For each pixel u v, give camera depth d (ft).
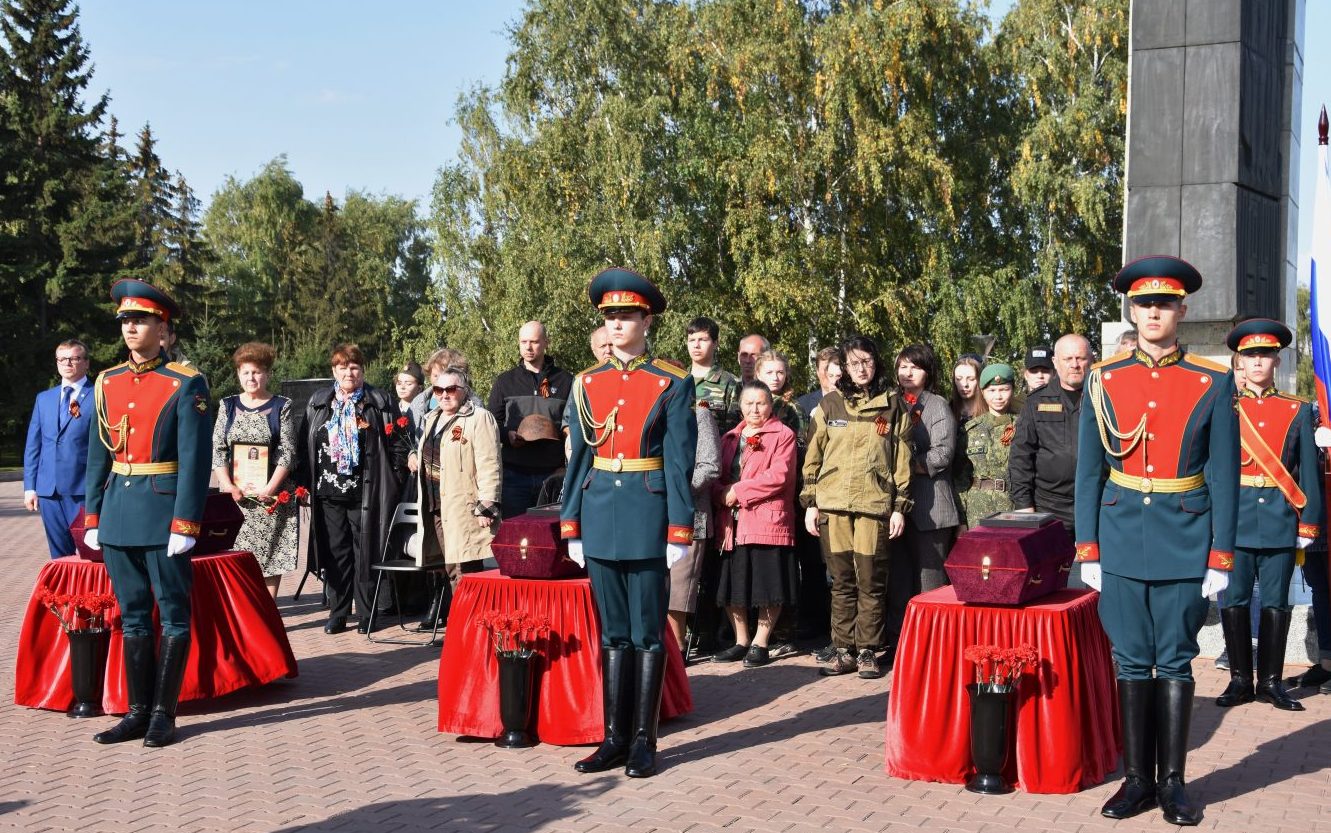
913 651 17.79
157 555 19.67
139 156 187.62
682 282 94.63
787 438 25.09
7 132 134.10
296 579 37.96
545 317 89.40
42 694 21.89
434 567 27.40
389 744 19.61
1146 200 31.78
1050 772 16.98
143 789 17.26
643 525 18.08
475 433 26.55
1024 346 90.84
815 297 88.43
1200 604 15.96
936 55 90.74
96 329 138.41
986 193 96.68
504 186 98.02
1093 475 16.57
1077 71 94.48
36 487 26.91
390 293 211.41
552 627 19.77
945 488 24.12
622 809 16.37
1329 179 23.95
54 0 147.95
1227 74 30.86
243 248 211.61
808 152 89.61
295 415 29.60
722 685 23.54
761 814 16.15
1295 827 15.55
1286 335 22.16
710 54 94.27
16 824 15.80
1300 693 22.72
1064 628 17.19
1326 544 23.49
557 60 96.63
